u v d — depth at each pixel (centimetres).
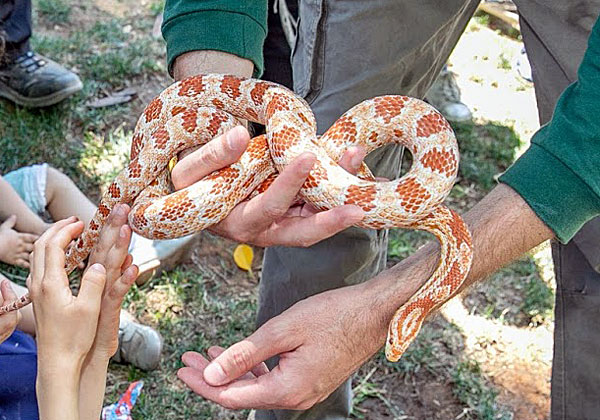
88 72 206
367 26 105
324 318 83
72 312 92
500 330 151
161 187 90
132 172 89
